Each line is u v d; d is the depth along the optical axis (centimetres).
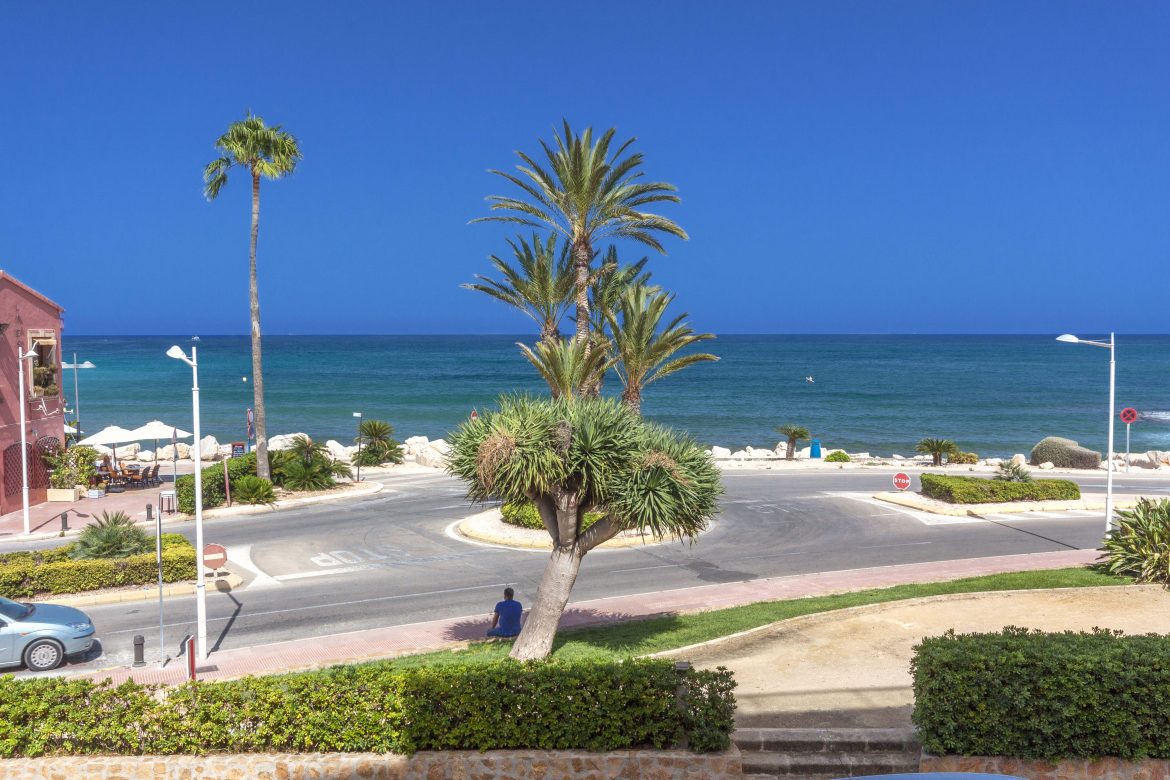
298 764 1088
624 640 1752
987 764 1076
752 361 19538
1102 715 1052
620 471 1484
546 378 3025
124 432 3750
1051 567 2466
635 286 3173
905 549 2780
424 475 4503
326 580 2453
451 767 1080
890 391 11769
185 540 2569
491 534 2947
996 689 1073
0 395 3453
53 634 1762
